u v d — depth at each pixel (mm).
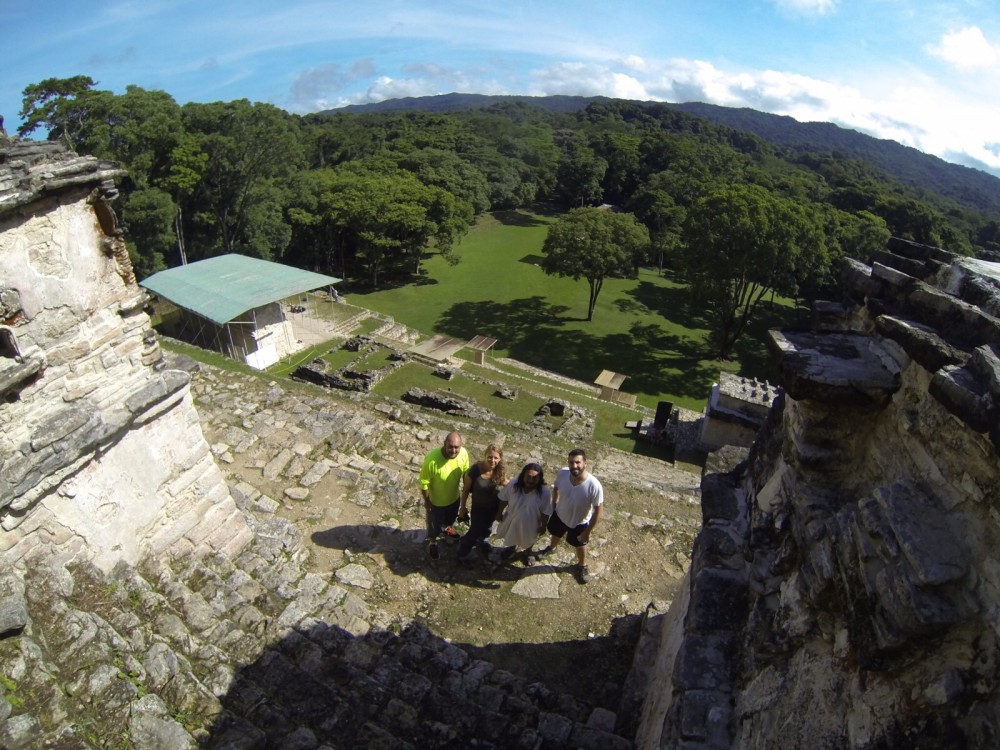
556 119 154125
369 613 6820
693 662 4215
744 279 30234
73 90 32469
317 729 4781
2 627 4117
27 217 4613
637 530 9359
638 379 30844
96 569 5355
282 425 11219
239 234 41875
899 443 3213
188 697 4559
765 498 4520
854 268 4152
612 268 35719
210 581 6273
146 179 33594
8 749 3605
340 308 34281
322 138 75375
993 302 2900
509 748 5086
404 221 41062
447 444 7316
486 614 7453
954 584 2492
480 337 30688
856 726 2797
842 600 3066
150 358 6035
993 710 2227
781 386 3578
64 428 4988
